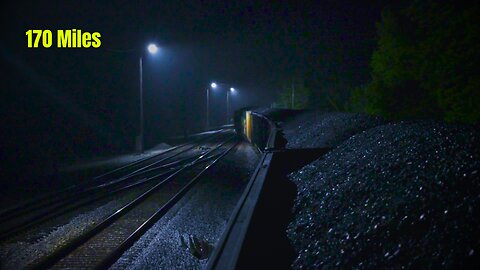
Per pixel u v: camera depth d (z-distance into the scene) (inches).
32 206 538.9
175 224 430.9
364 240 169.2
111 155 1243.2
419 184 185.3
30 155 1012.5
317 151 385.4
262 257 198.8
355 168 263.6
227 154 1071.0
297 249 205.8
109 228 421.1
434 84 785.6
